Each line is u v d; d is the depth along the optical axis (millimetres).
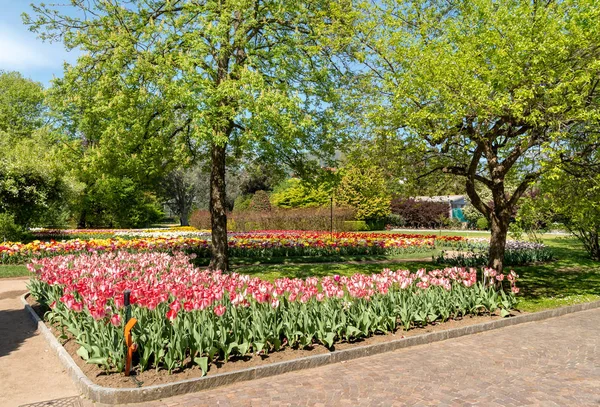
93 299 6008
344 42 11641
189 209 49219
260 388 5074
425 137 9828
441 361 6145
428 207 48500
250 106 9734
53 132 12211
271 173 15055
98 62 11844
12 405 4594
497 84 8766
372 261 16734
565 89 8586
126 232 30188
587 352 6605
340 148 12602
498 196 10641
